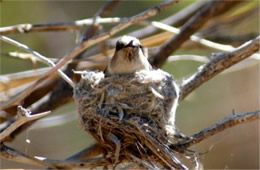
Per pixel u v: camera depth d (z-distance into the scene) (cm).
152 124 764
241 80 1516
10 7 1317
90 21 942
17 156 739
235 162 1433
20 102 755
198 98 1490
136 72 809
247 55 801
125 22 748
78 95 783
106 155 752
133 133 739
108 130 752
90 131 766
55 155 1412
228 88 1512
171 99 796
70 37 1385
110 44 1101
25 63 1337
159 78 799
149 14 753
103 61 1019
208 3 1034
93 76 795
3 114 971
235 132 1448
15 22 1327
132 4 1420
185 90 817
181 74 1388
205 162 1425
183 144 746
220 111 1491
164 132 757
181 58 1038
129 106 775
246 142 1442
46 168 775
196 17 1004
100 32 983
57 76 1013
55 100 1012
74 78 1030
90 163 741
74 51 734
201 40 1011
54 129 1429
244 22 1274
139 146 735
